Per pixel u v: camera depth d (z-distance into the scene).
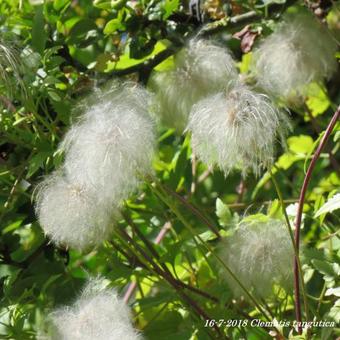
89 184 0.67
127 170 0.66
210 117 0.67
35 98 0.75
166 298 0.74
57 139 0.74
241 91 0.67
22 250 0.80
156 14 0.81
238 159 0.67
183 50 0.78
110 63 0.85
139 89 0.72
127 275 0.74
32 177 0.76
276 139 0.69
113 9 0.81
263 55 0.80
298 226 0.68
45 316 0.74
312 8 0.81
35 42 0.76
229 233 0.75
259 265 0.72
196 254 0.79
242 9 0.84
